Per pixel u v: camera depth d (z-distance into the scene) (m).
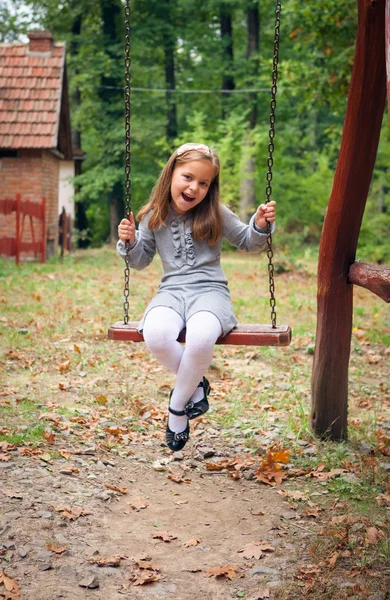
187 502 4.59
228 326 3.96
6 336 8.75
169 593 3.51
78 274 16.12
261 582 3.61
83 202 34.78
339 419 5.72
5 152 20.05
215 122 33.50
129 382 7.19
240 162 26.59
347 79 13.48
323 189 26.80
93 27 33.44
